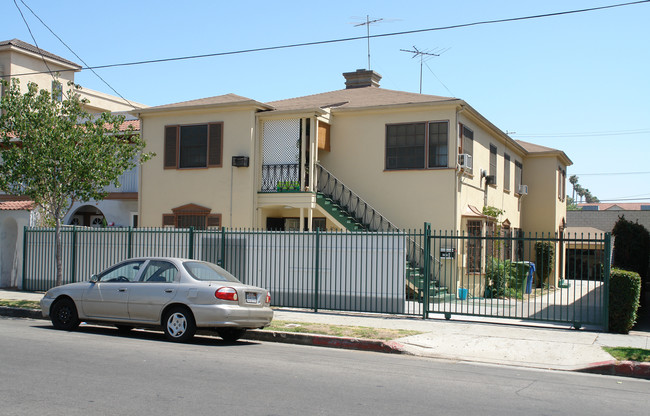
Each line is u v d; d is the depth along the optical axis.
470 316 15.06
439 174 20.45
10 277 20.36
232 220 21.38
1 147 16.94
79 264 18.58
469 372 9.23
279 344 11.73
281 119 21.31
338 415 6.33
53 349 9.63
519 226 29.48
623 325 12.67
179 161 22.44
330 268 15.35
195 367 8.54
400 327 12.91
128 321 11.55
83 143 15.64
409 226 20.78
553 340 11.72
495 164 25.30
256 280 16.23
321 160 22.27
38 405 6.34
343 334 11.89
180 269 11.48
